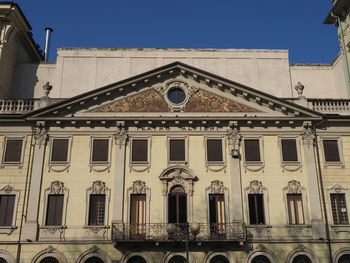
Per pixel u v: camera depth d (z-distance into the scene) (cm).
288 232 2594
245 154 2773
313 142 2809
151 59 3441
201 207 2638
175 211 2639
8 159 2709
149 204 2630
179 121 2797
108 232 2559
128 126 2805
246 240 2545
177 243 2517
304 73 3525
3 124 2777
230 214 2619
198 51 3472
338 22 3434
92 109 2809
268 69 3456
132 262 2509
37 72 3425
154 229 2570
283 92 3400
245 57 3475
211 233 2567
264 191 2686
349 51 3266
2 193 2622
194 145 2778
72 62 3394
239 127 2830
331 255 2542
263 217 2641
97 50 3441
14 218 2562
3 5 3152
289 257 2531
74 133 2775
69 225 2562
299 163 2755
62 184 2653
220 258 2536
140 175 2694
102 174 2689
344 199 2706
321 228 2591
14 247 2500
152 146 2764
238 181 2691
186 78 2920
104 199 2652
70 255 2498
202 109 2842
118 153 2731
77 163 2708
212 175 2711
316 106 2938
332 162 2772
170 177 2681
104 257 2494
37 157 2702
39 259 2486
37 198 2606
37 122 2750
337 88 3456
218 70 3428
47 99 2858
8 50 3250
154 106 2838
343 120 2831
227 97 2873
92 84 3344
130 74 3391
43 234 2538
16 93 3347
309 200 2669
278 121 2812
